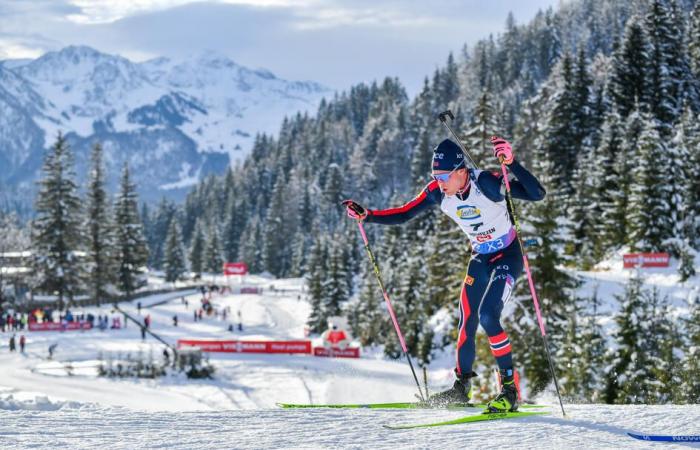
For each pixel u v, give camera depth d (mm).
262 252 133000
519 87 158000
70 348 48719
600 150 54219
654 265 44062
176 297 92312
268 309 83938
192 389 36906
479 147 37562
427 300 46656
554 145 61000
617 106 63250
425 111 178000
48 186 64250
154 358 42781
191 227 172125
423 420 4426
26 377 38469
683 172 48250
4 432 3801
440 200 5102
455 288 33750
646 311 22969
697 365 20453
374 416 4559
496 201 4895
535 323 25375
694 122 56594
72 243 64938
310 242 132750
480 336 23172
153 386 37344
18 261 78562
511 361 4766
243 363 44062
